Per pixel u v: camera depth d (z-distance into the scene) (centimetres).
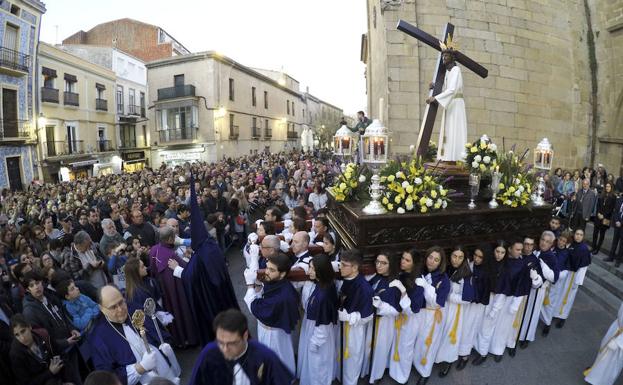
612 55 1077
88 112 2170
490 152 466
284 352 345
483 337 413
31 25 1694
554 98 1055
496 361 420
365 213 393
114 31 3041
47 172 1828
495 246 419
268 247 376
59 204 841
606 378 362
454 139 518
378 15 1113
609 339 368
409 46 912
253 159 2211
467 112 955
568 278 475
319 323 322
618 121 1066
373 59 1279
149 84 2459
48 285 407
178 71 2384
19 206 882
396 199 385
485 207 435
